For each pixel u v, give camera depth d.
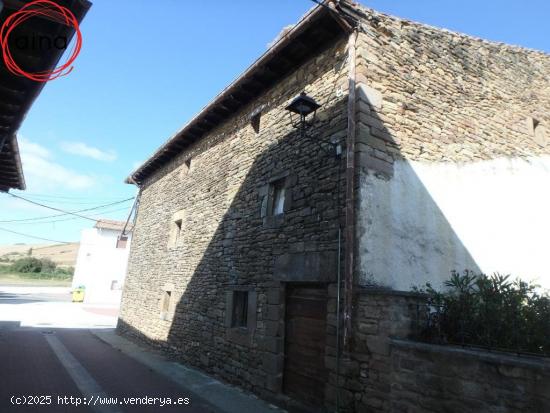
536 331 3.54
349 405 4.05
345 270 4.31
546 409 2.64
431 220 5.07
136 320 10.98
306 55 6.05
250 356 5.84
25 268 44.66
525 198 6.34
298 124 5.57
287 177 5.84
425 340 3.88
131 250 13.15
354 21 5.06
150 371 7.04
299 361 5.07
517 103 7.04
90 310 21.34
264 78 6.77
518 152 6.65
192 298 8.05
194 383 6.12
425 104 5.55
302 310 5.18
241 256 6.62
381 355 3.85
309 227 5.14
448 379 3.22
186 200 9.50
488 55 6.88
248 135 7.30
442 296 4.15
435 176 5.31
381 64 5.18
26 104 4.26
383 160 4.79
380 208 4.59
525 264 5.86
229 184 7.56
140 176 13.36
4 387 5.34
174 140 9.90
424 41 5.91
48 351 8.63
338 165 4.87
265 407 4.98
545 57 7.97
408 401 3.46
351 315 4.20
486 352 3.18
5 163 8.27
